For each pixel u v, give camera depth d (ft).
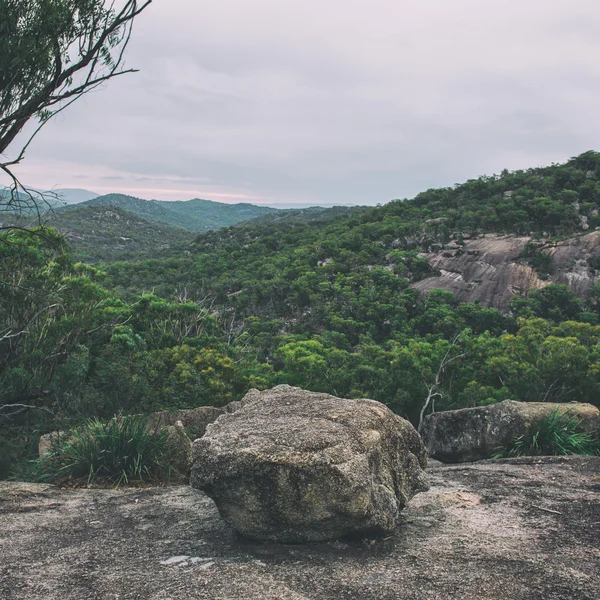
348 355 94.68
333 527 8.75
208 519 10.84
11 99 17.63
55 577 8.10
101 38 18.17
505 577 7.45
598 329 91.30
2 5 16.46
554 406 20.53
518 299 250.98
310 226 587.27
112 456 15.71
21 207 20.18
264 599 6.99
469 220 370.94
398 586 7.28
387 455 9.91
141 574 8.08
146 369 32.91
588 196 399.44
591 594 6.87
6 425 26.78
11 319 31.48
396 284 289.53
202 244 588.50
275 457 8.65
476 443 20.56
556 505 11.03
